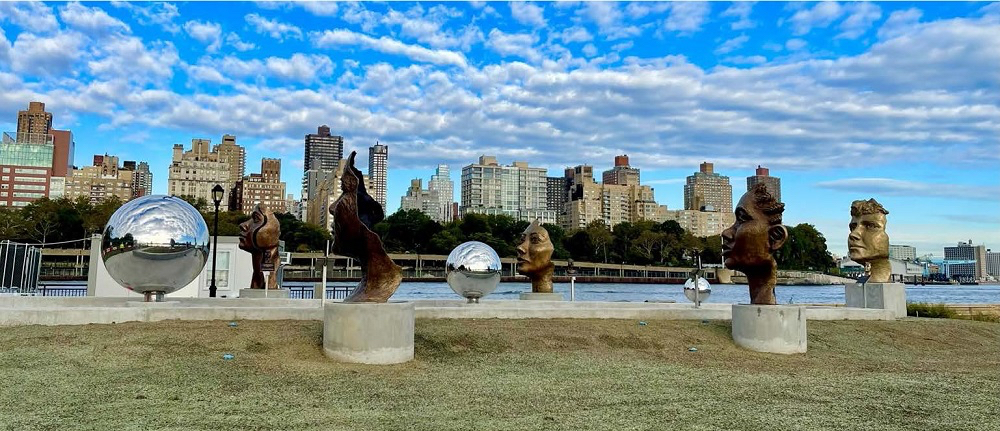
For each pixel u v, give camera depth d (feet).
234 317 43.21
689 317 54.60
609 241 424.87
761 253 47.65
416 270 342.85
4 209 319.27
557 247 395.75
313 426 24.20
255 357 34.60
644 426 25.63
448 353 39.45
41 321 38.78
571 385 32.99
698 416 27.43
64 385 28.37
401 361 36.47
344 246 38.81
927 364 44.93
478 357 39.14
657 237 424.05
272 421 24.71
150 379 29.89
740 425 26.20
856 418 27.86
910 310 87.92
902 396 32.55
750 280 49.24
